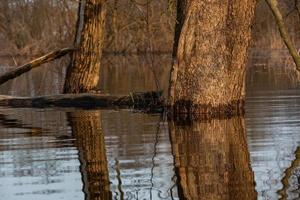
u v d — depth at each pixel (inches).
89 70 754.8
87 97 690.2
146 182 307.9
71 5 2325.3
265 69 1223.5
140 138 441.7
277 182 298.8
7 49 2501.2
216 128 479.8
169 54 2062.0
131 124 520.1
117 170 336.8
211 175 316.8
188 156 367.6
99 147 410.3
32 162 367.6
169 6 605.9
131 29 1964.8
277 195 276.1
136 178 317.1
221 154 370.6
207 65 542.9
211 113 545.0
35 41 2440.9
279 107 604.1
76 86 754.2
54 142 436.8
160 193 286.5
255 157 358.3
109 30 1994.3
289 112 563.5
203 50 543.2
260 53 1873.8
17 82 1173.1
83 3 754.8
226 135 442.9
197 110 545.0
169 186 298.2
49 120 565.6
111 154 383.6
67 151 399.5
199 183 301.7
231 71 548.4
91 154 386.3
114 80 1107.9
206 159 356.5
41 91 928.9
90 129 497.7
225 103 548.4
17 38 2506.2
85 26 753.6
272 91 780.6
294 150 376.5
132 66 1593.3
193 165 341.4
